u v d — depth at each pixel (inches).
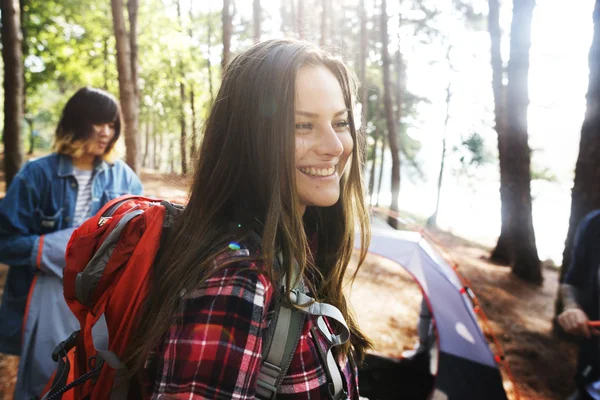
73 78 498.3
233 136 31.4
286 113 29.5
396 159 475.2
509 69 328.8
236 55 33.9
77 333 41.2
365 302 242.2
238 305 25.7
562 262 201.5
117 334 31.5
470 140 934.4
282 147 29.4
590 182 183.2
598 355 75.0
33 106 715.4
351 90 35.7
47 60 465.7
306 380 29.9
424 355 132.4
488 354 117.1
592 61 185.0
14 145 204.7
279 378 28.6
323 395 31.0
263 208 31.5
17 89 203.8
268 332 28.6
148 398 29.7
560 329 211.8
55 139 78.3
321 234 42.1
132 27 307.9
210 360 24.6
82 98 76.5
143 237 32.4
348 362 39.0
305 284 34.6
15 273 74.8
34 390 71.9
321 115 31.4
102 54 471.8
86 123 76.2
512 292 297.4
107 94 79.8
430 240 147.3
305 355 30.1
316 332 31.8
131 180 89.0
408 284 283.0
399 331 203.8
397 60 703.1
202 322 25.1
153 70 509.7
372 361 133.3
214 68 711.7
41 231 75.9
